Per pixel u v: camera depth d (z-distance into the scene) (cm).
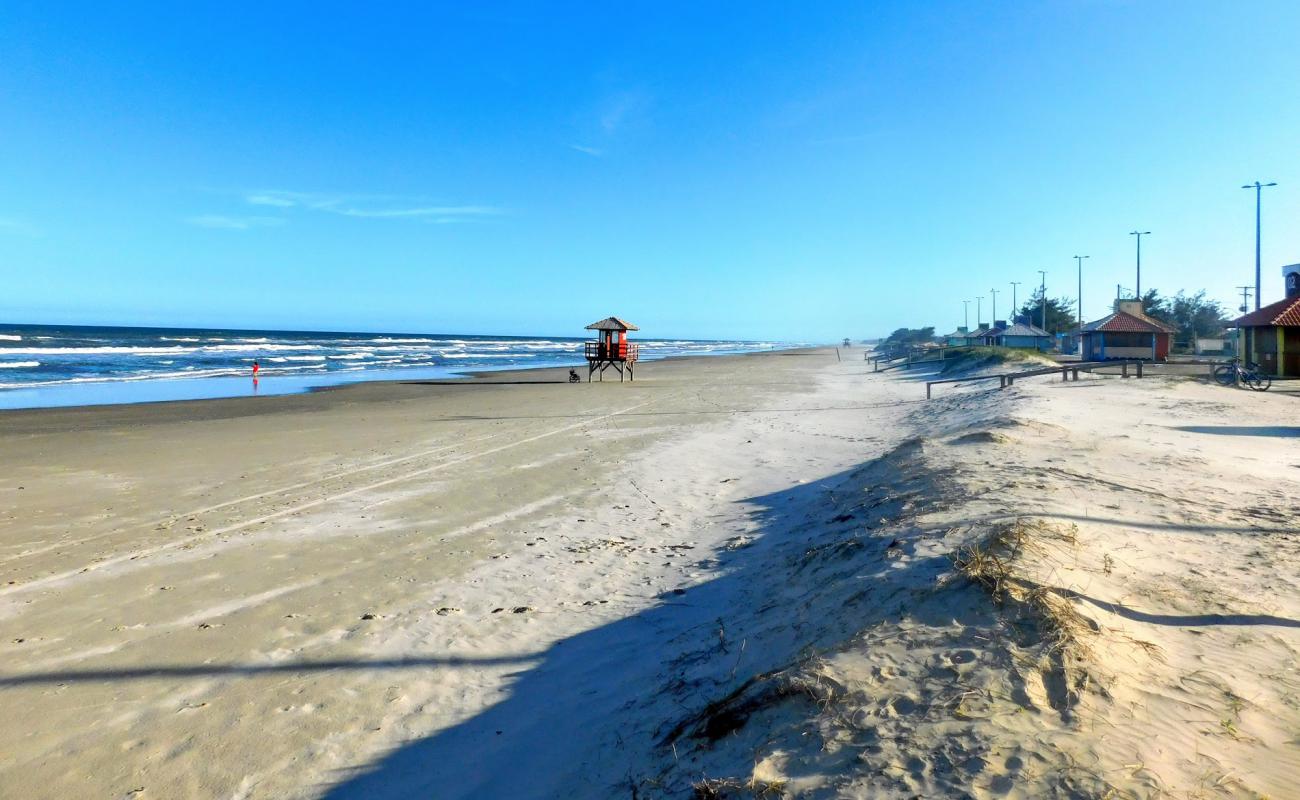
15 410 2464
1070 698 316
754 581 669
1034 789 260
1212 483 834
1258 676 348
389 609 661
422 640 591
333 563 796
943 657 362
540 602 675
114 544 867
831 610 484
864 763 292
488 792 380
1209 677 344
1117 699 316
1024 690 324
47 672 537
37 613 652
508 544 866
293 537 898
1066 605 393
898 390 3153
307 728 458
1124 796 251
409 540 885
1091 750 279
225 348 7538
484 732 448
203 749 436
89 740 446
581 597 686
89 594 700
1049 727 297
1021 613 389
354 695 500
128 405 2659
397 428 1972
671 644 547
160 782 403
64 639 595
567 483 1213
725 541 850
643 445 1614
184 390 3381
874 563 545
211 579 744
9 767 419
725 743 346
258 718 471
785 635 477
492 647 579
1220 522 646
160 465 1402
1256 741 291
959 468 885
